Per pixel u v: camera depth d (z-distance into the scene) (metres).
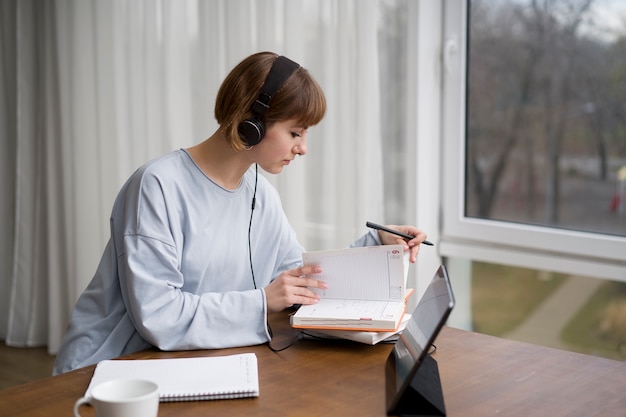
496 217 2.79
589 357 1.54
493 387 1.39
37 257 3.69
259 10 2.88
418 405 1.27
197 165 1.73
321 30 2.76
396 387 1.31
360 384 1.40
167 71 3.16
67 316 3.61
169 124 3.19
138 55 3.25
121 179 3.36
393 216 2.86
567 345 2.70
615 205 2.51
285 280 1.65
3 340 3.86
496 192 2.78
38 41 3.53
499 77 2.69
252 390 1.34
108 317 1.72
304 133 1.68
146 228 1.61
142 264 1.60
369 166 2.72
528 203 2.70
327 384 1.40
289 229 1.96
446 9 2.74
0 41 3.68
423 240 1.81
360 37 2.65
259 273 1.89
